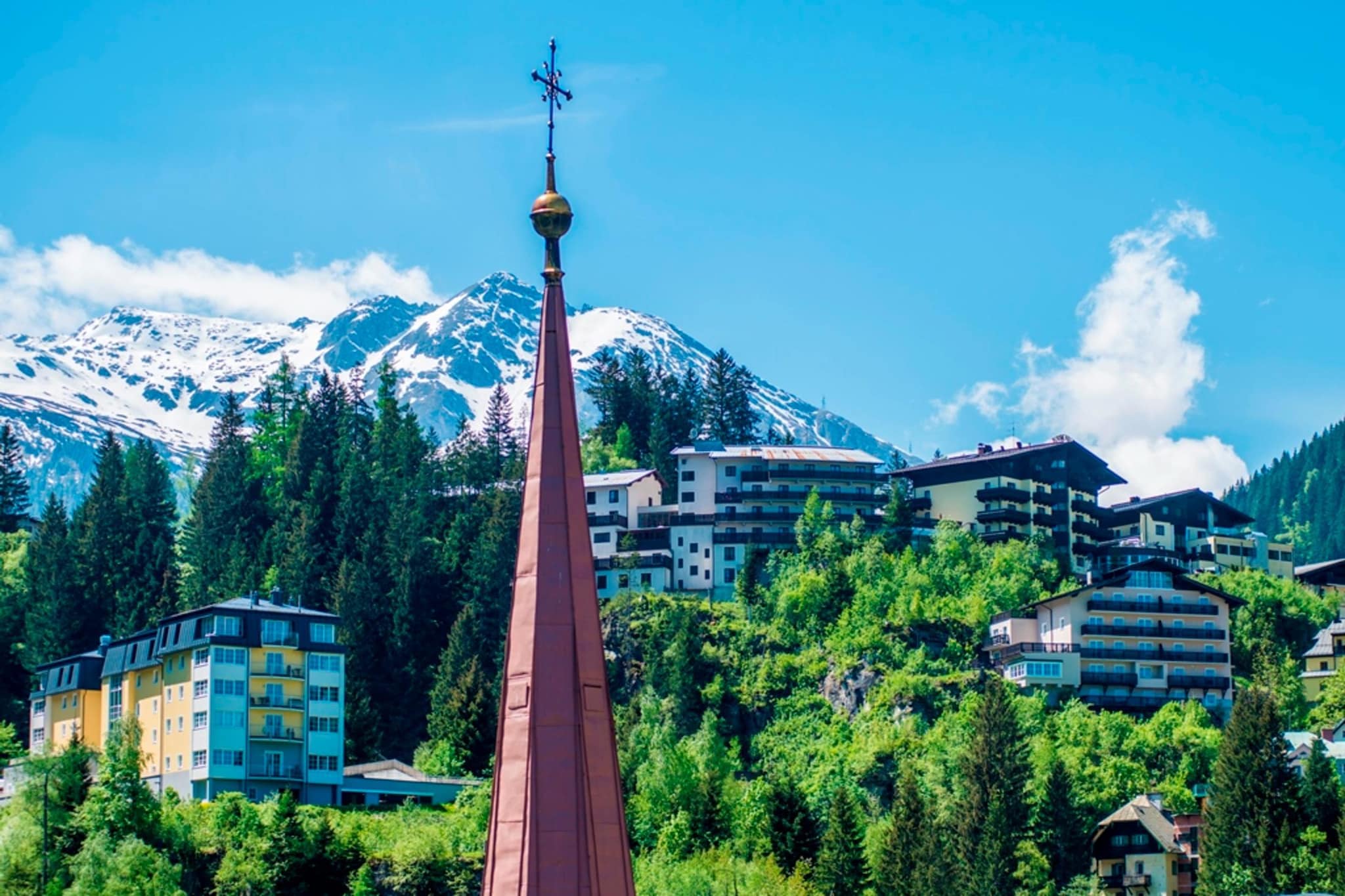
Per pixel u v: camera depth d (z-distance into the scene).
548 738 40.38
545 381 43.22
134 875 172.88
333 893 182.38
